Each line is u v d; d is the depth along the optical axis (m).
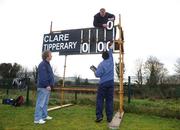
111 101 7.15
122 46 9.33
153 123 7.65
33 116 8.04
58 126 6.67
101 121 7.47
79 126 6.72
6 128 6.24
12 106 10.52
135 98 17.53
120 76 8.80
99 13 10.13
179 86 19.50
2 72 43.59
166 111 9.21
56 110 9.49
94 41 10.16
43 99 7.15
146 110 9.46
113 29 9.80
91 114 8.71
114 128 6.51
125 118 8.35
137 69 55.41
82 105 11.27
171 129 6.86
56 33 11.01
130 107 9.75
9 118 7.58
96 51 10.10
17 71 44.59
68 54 10.69
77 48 10.52
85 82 14.95
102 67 7.13
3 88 18.41
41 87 7.14
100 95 7.22
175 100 17.11
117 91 10.55
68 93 16.38
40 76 7.18
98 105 7.23
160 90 19.05
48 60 7.30
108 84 7.11
